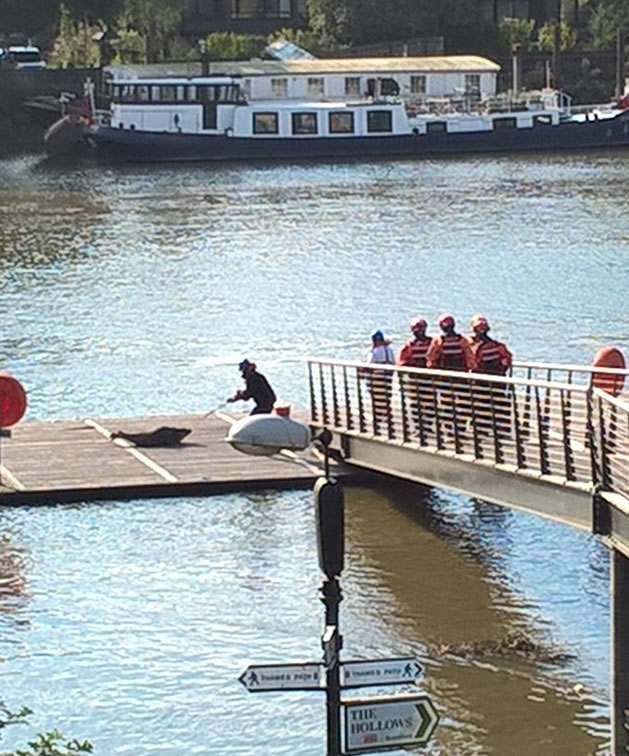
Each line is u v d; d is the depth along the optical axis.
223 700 20.22
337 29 115.31
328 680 12.64
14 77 106.94
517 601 23.39
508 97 100.81
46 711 20.05
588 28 120.31
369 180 84.81
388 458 26.98
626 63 114.38
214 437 31.08
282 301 50.41
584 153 97.81
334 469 28.64
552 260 57.09
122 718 19.84
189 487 27.98
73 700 20.33
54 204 76.00
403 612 23.08
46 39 119.00
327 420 28.83
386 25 115.12
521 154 98.25
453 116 97.88
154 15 113.56
